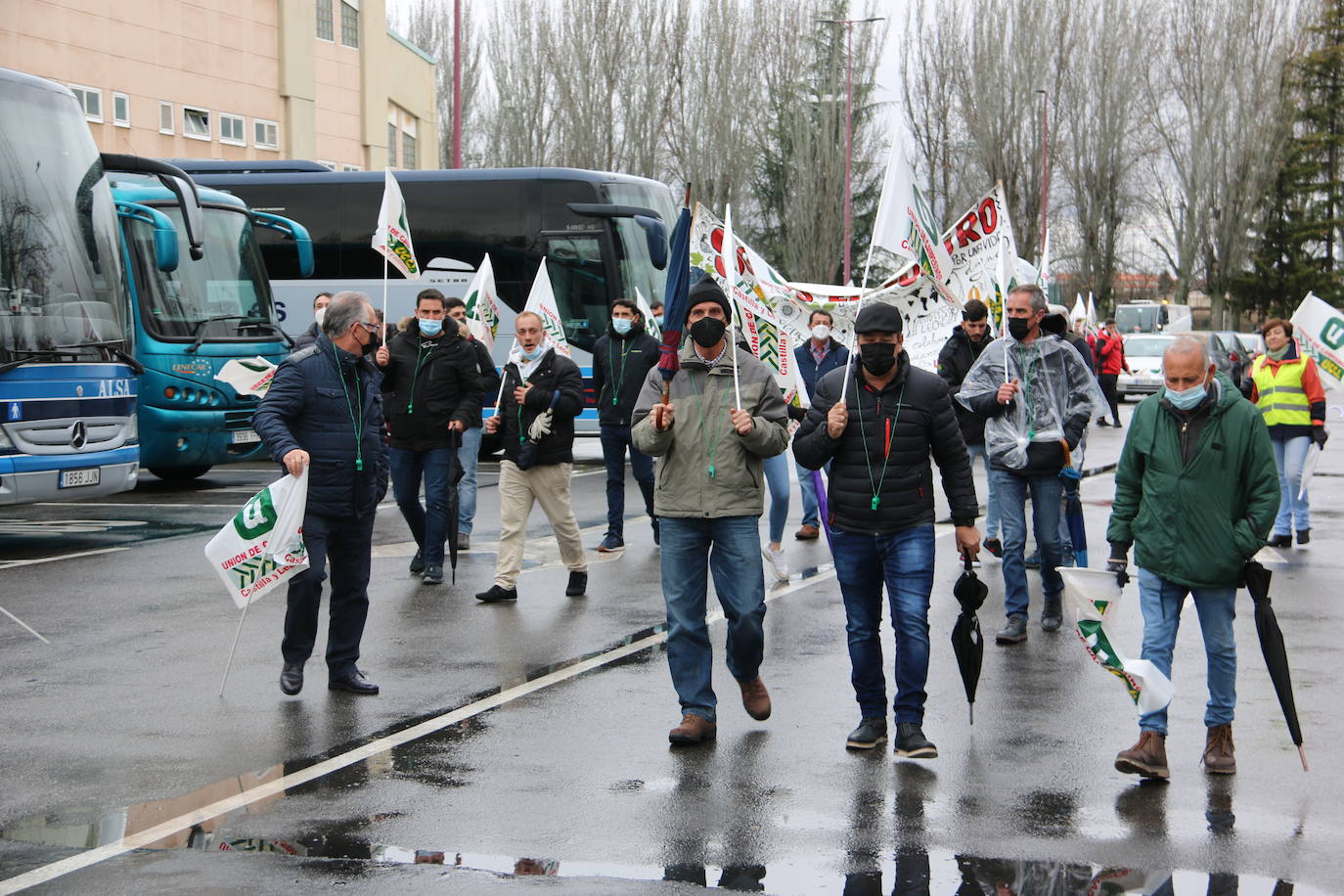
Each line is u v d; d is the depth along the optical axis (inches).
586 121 1967.3
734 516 263.7
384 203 510.0
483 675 318.0
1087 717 281.4
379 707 290.5
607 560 485.1
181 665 329.1
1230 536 241.3
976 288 429.1
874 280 2202.3
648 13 1979.6
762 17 2143.2
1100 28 2346.2
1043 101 2224.4
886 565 262.1
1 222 479.2
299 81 1558.8
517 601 408.5
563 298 871.7
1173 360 243.8
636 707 289.7
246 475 808.9
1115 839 210.8
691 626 264.7
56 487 487.2
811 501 537.6
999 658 335.0
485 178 885.8
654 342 503.8
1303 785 237.6
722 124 2004.2
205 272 727.1
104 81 1286.9
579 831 215.0
